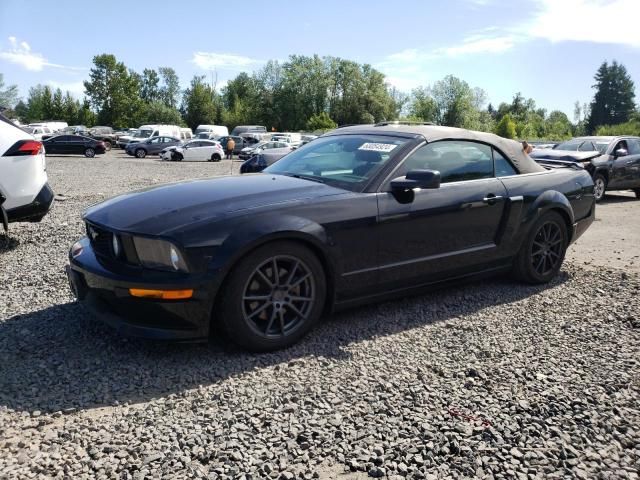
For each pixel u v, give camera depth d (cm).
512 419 265
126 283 310
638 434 255
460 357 338
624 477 224
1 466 222
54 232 681
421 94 9406
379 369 319
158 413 266
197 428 252
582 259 625
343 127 501
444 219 408
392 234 380
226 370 313
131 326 318
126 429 251
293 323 348
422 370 318
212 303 314
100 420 259
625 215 1016
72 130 5638
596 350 351
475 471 226
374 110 9400
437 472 225
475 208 427
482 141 458
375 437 248
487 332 380
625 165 1240
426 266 405
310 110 9350
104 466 224
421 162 408
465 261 430
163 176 1972
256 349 333
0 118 567
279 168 449
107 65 8644
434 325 392
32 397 279
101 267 328
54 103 8994
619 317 412
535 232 475
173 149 3344
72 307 410
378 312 416
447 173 423
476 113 9256
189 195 358
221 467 224
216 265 310
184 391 288
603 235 795
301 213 342
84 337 355
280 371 313
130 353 334
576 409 275
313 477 220
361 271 370
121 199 374
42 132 4981
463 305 437
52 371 308
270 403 277
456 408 275
